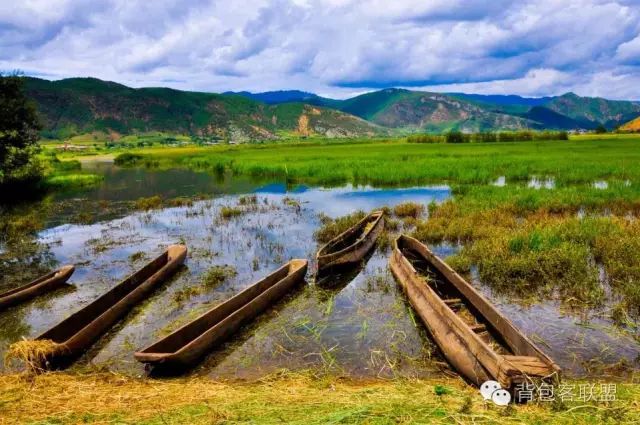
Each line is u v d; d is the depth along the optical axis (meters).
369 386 6.88
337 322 9.56
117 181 40.53
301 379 7.18
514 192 22.78
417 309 9.52
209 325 8.96
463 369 6.90
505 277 11.48
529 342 6.73
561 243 13.45
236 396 6.39
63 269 12.99
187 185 36.03
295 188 31.64
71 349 8.09
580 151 48.72
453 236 15.89
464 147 62.97
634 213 18.78
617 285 10.80
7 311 10.84
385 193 27.94
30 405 6.13
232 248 16.11
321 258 11.88
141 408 5.98
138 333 9.39
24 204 27.11
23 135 29.69
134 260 14.97
